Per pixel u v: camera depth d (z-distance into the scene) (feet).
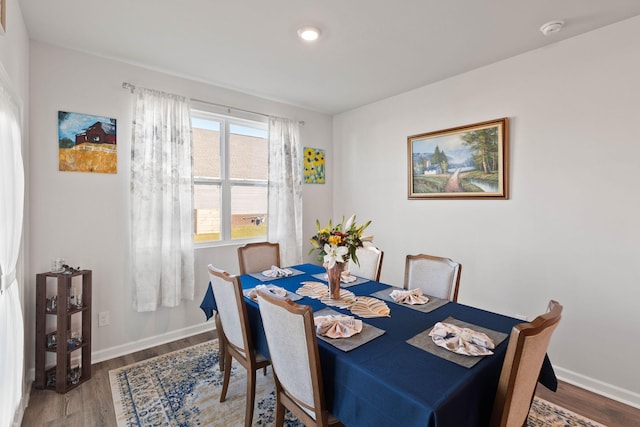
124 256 9.00
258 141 12.26
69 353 7.51
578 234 7.66
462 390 3.56
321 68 9.43
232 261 11.32
